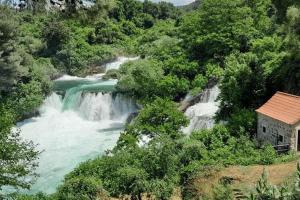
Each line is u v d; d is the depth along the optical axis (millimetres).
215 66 55625
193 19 64938
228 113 43344
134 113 54500
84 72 87562
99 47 93812
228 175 29953
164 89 54000
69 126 54156
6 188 35594
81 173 31266
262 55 49156
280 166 30938
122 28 108312
